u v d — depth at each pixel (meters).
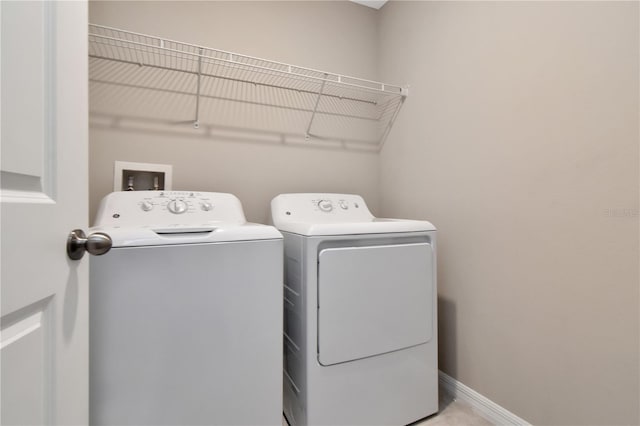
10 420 0.49
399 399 1.40
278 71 1.79
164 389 0.99
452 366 1.70
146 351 0.97
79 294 0.70
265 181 1.96
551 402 1.24
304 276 1.25
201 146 1.79
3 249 0.47
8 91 0.48
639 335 1.00
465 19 1.61
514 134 1.37
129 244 0.96
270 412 1.16
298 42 2.04
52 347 0.60
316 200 1.84
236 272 1.11
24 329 0.53
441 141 1.77
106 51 1.58
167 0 1.70
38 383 0.56
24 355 0.52
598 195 1.09
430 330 1.48
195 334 1.04
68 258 0.66
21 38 0.51
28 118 0.53
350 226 1.31
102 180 1.57
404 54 2.06
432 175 1.83
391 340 1.37
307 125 2.09
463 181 1.63
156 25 1.67
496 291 1.46
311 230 1.23
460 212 1.65
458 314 1.66
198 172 1.78
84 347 0.73
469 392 1.59
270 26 1.96
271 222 1.79
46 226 0.57
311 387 1.21
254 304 1.13
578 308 1.16
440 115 1.77
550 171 1.24
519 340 1.36
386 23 2.24
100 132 1.57
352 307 1.29
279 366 1.18
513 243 1.38
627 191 1.02
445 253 1.74
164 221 1.38
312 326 1.22
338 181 2.20
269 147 1.97
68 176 0.65
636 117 1.00
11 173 0.49
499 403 1.45
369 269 1.33
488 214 1.50
